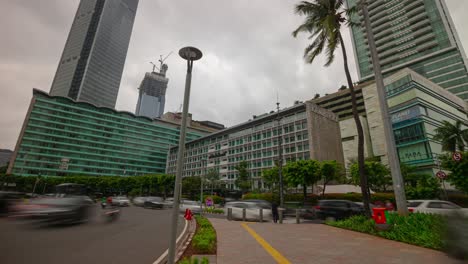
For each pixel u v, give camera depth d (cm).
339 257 593
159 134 12462
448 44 6650
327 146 5747
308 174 3341
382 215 929
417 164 3759
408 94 4081
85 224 1237
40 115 9588
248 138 7062
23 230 977
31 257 571
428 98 4172
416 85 4069
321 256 602
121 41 16112
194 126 13275
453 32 6806
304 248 695
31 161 9075
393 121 4278
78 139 10250
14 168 8712
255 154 6650
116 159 11012
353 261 556
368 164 3238
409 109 4022
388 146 1155
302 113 5838
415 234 784
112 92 14912
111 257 604
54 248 676
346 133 6019
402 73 4250
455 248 468
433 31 7006
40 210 1056
